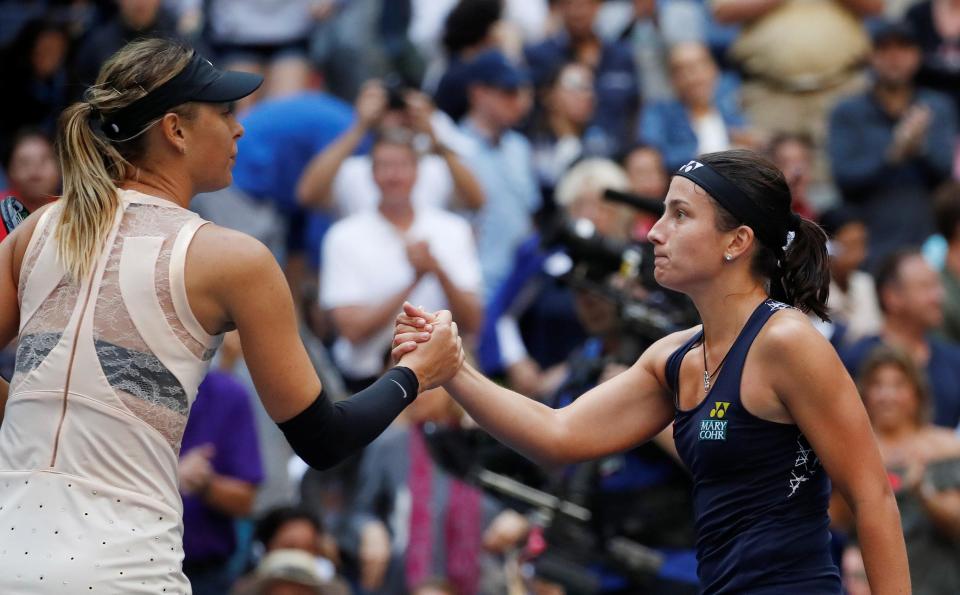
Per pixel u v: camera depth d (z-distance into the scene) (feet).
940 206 99.50
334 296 89.40
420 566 77.25
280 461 83.46
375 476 79.36
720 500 41.24
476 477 66.69
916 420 75.00
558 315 94.73
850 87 119.96
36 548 37.52
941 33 124.36
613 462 64.39
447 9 126.21
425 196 96.78
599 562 63.93
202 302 38.93
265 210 99.19
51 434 38.24
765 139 111.14
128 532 38.01
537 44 122.52
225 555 75.61
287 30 115.85
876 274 89.61
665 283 42.14
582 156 103.76
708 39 123.44
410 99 96.89
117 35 107.45
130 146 40.22
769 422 40.55
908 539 71.61
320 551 76.13
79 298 38.81
